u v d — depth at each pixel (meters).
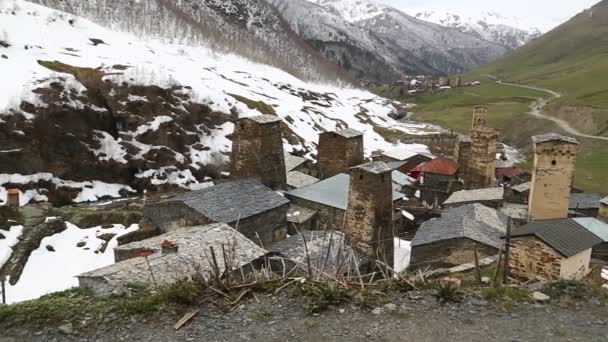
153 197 45.06
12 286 25.52
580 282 12.52
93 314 11.44
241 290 12.36
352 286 12.58
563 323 10.75
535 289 12.45
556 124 89.25
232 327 10.90
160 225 26.62
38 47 60.91
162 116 54.56
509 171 53.12
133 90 55.09
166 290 12.27
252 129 30.80
